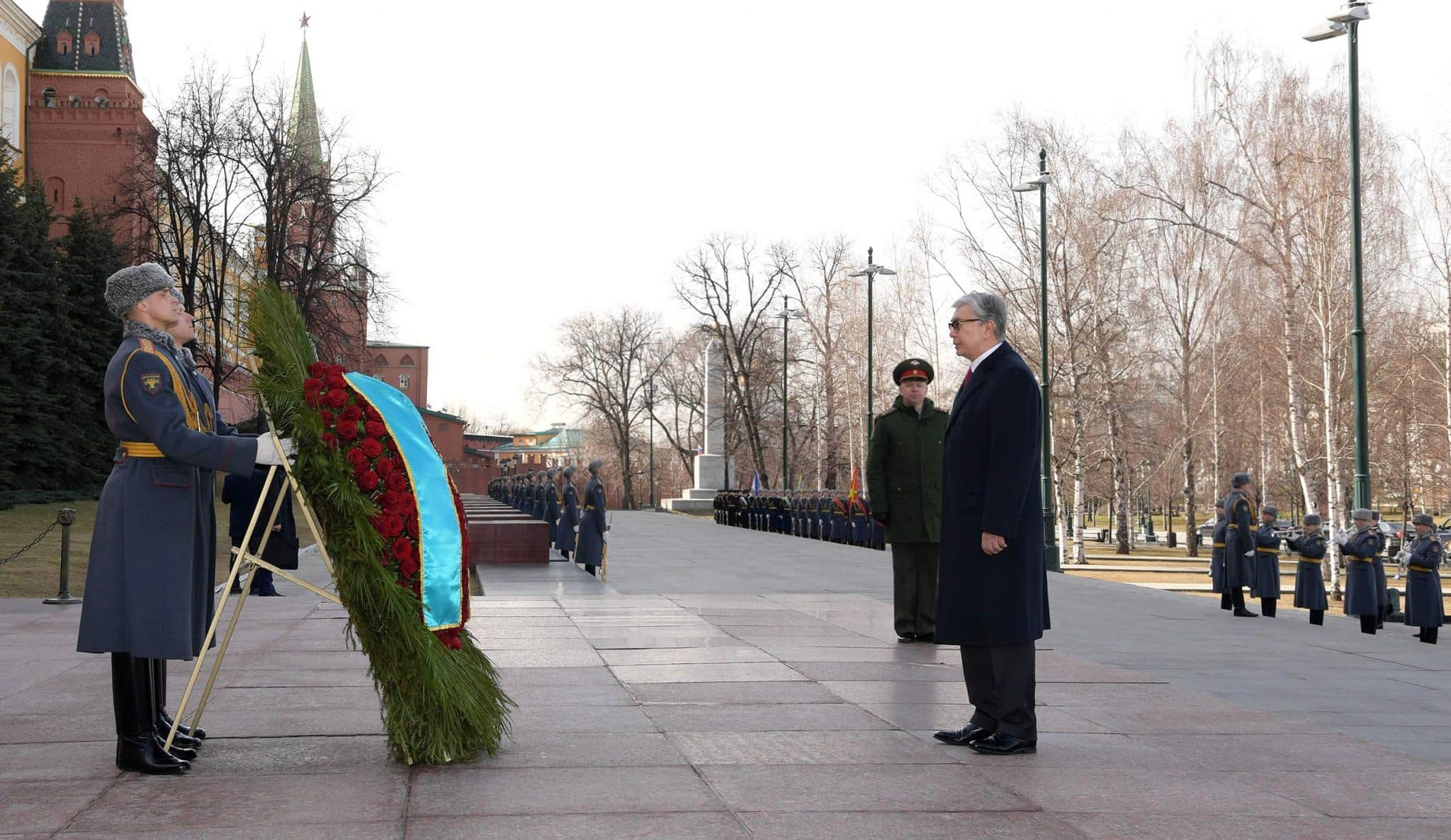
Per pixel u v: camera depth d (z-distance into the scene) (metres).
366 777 4.83
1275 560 15.11
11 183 40.47
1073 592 17.16
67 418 42.72
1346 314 34.66
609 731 5.80
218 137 43.00
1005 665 5.55
